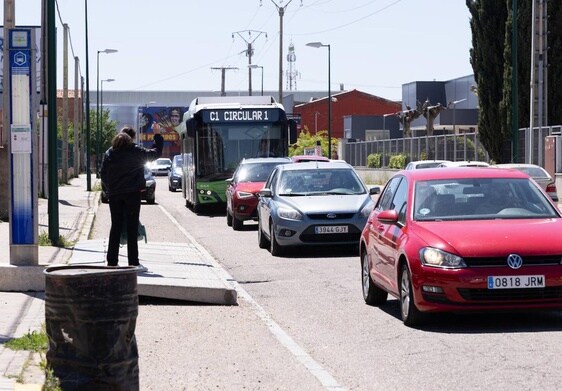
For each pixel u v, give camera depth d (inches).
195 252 889.5
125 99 6358.3
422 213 550.6
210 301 621.6
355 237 900.6
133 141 702.5
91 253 818.2
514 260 493.4
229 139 1567.4
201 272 720.3
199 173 1576.0
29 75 647.8
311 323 544.1
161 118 4731.8
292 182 964.6
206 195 1574.8
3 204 1321.4
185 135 1823.3
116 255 701.3
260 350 464.4
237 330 522.6
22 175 645.9
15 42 645.9
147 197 1977.1
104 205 1879.9
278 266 834.8
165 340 493.0
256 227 1318.9
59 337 329.7
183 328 529.7
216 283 644.1
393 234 552.4
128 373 334.0
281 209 909.8
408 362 427.2
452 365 417.1
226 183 1565.0
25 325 494.3
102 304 327.3
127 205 695.1
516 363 416.8
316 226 895.1
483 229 516.1
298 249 972.6
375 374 404.8
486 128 2287.2
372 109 5644.7
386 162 3198.8
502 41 2255.2
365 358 439.8
